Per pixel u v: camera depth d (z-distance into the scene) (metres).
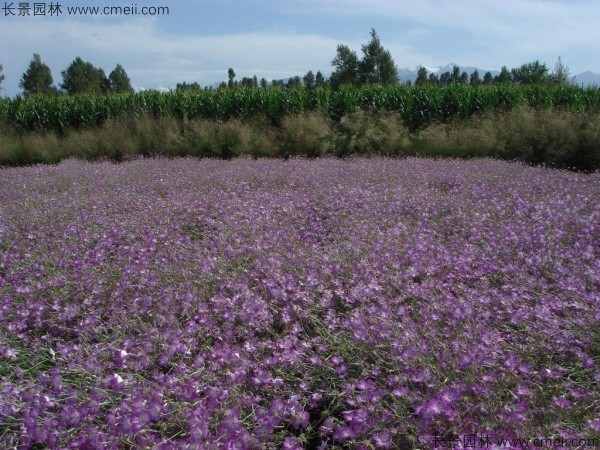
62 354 2.55
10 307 3.09
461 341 2.43
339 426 1.98
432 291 3.06
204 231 4.76
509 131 11.08
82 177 8.40
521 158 10.43
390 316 2.68
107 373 2.41
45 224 5.00
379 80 24.88
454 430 1.89
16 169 10.62
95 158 13.17
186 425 2.03
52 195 6.80
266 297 3.11
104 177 8.24
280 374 2.39
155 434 2.03
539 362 2.40
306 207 5.40
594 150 9.97
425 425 1.90
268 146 12.48
